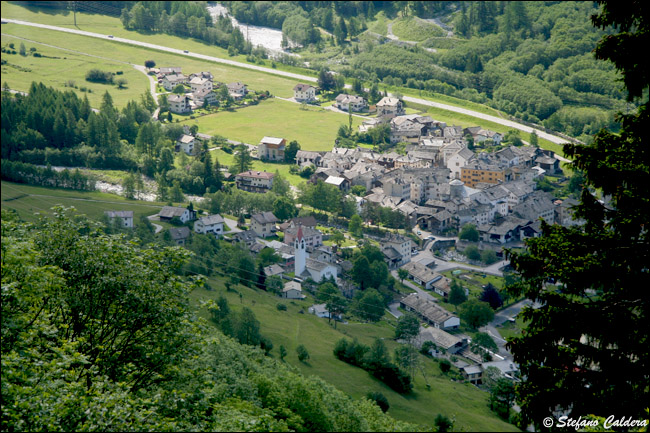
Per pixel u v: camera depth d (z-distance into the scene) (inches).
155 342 3467.0
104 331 3531.0
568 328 2507.4
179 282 3698.3
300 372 6963.6
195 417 3088.1
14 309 3083.2
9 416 2615.7
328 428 4763.8
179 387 3472.0
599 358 2486.5
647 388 2487.7
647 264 2493.8
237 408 4104.3
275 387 5000.0
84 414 2743.6
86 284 3567.9
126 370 3346.5
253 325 7391.7
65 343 3105.3
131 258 3681.1
